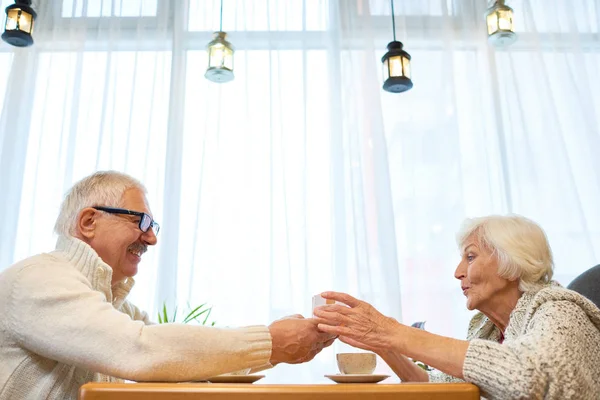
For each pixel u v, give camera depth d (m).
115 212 1.44
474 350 1.18
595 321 1.31
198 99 3.47
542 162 3.43
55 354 1.15
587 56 3.66
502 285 1.51
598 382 1.23
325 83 3.52
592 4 3.73
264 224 3.27
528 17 3.65
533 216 3.34
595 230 3.34
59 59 3.52
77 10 3.57
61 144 3.33
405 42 3.60
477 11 3.67
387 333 1.28
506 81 3.54
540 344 1.18
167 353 1.12
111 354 1.12
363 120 3.44
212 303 3.16
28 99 3.43
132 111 3.40
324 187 3.35
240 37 3.55
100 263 1.34
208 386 0.97
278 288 3.15
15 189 3.28
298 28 3.58
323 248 3.26
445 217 3.34
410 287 3.25
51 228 3.24
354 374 1.27
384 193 3.31
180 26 3.55
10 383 1.19
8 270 1.27
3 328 1.21
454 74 3.57
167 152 3.35
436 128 3.47
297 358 1.32
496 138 3.47
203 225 3.26
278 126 3.40
